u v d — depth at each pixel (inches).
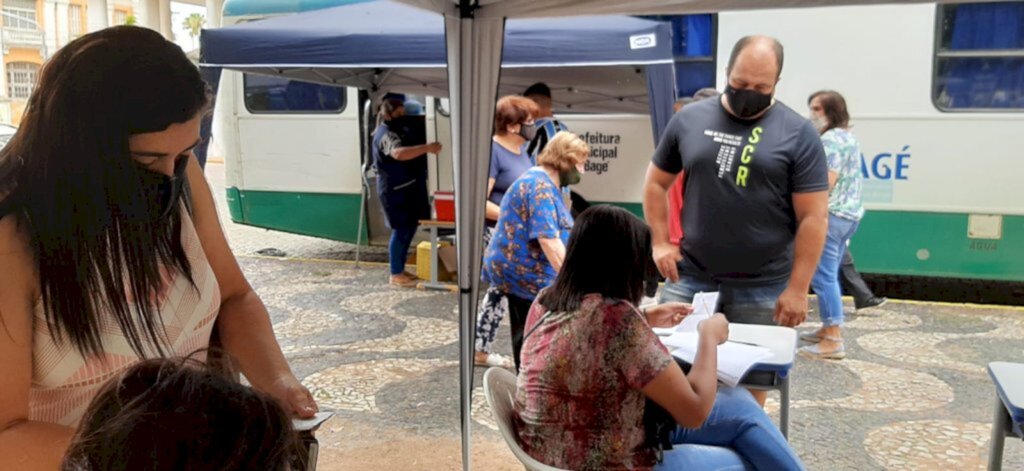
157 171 53.8
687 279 139.8
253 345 68.2
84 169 49.2
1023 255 266.2
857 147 216.7
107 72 48.9
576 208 289.0
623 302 92.7
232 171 362.6
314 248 400.8
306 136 349.7
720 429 103.6
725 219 131.9
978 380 202.4
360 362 215.6
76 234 50.2
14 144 50.9
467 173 120.0
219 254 69.8
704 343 99.1
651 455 94.3
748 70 125.4
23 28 1541.6
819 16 272.5
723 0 102.0
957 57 263.3
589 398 91.6
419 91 337.7
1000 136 263.0
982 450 160.6
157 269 55.2
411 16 237.0
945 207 270.5
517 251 163.5
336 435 166.1
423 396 189.3
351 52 225.5
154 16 707.4
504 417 96.6
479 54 114.0
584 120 308.7
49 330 52.0
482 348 204.5
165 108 50.4
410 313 267.1
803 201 128.9
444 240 319.0
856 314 268.4
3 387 50.1
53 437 49.6
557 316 94.7
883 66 269.4
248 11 338.3
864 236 279.6
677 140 139.2
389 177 300.2
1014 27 257.4
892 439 166.6
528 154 230.5
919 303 282.8
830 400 189.6
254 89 353.7
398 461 153.7
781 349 115.2
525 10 109.3
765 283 134.0
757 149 128.7
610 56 207.5
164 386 33.8
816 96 222.5
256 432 32.5
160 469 30.9
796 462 101.3
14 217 49.9
